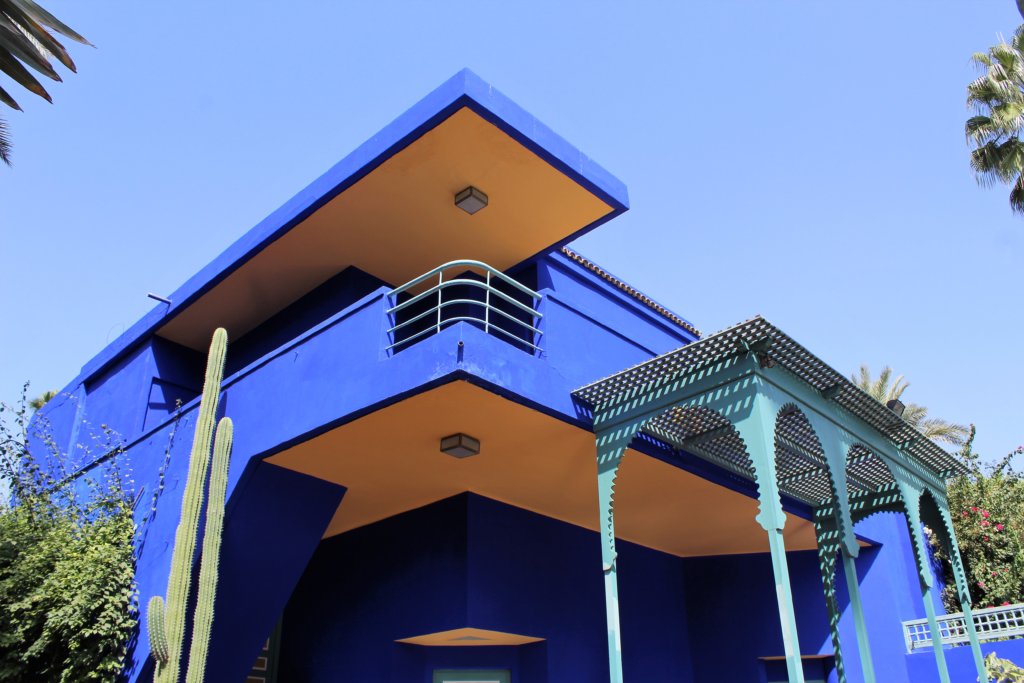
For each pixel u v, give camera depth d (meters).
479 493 10.68
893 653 13.16
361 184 9.87
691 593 13.83
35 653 8.66
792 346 8.07
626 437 8.77
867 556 14.02
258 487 9.42
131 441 11.45
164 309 12.95
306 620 11.83
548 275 11.10
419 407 8.34
